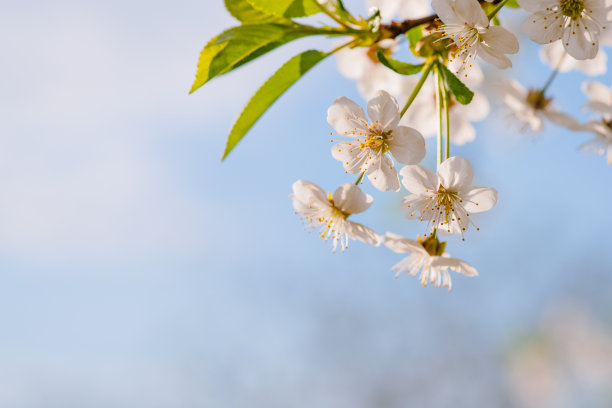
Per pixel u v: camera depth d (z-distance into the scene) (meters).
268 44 0.46
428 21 0.47
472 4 0.46
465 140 0.53
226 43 0.46
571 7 0.47
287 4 0.46
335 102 0.48
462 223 0.48
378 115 0.48
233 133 0.47
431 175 0.48
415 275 0.50
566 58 0.52
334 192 0.49
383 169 0.48
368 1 0.50
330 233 0.50
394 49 0.51
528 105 0.53
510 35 0.46
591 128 0.53
